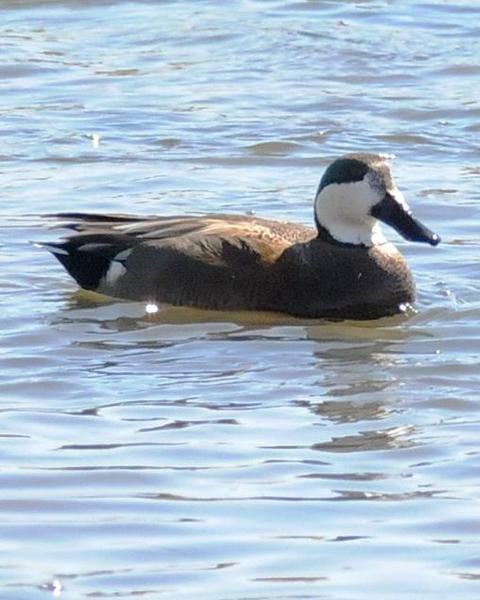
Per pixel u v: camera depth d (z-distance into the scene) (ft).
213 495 37.04
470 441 40.29
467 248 58.03
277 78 80.53
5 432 41.01
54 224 59.98
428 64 82.33
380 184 52.70
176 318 51.39
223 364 46.83
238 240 52.80
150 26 89.71
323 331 50.26
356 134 72.02
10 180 65.62
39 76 81.10
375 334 49.93
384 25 89.15
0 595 32.35
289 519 35.76
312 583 32.78
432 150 70.03
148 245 53.06
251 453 39.60
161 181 65.67
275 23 89.40
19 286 54.03
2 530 35.19
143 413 42.50
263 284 52.01
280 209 62.28
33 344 48.47
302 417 42.24
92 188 64.59
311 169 67.72
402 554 33.99
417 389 44.55
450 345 48.65
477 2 93.56
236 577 33.04
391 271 52.29
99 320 50.90
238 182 65.87
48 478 37.99
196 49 85.51
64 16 92.38
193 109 75.36
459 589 32.45
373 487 37.42
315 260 52.24
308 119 73.87
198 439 40.55
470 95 77.51
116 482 37.81
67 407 42.98
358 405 43.19
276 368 46.42
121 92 78.23
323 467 38.73
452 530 35.09
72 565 33.58
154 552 34.17
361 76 80.74
